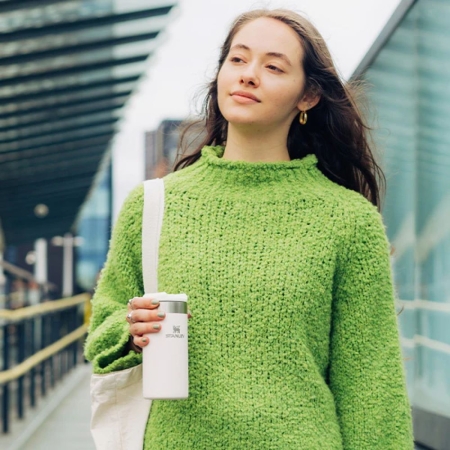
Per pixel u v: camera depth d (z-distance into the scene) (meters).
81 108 11.42
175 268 2.11
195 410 2.06
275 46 2.15
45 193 18.11
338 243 2.11
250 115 2.14
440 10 3.20
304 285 2.07
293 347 2.05
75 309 13.77
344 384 2.14
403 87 3.88
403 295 3.96
